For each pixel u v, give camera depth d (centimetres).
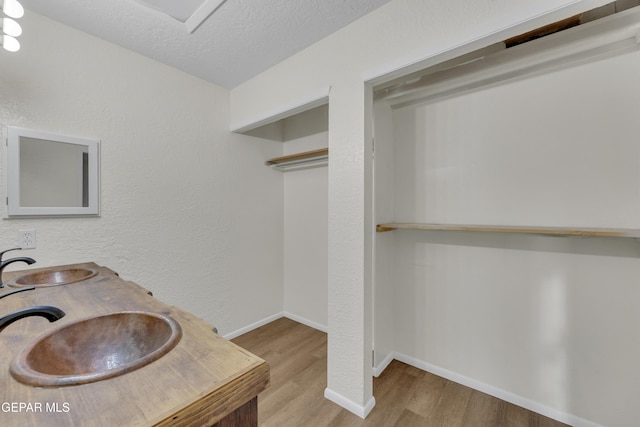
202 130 224
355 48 155
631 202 133
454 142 187
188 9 146
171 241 207
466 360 183
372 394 166
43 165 150
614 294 139
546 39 142
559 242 152
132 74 184
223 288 243
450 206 189
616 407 138
